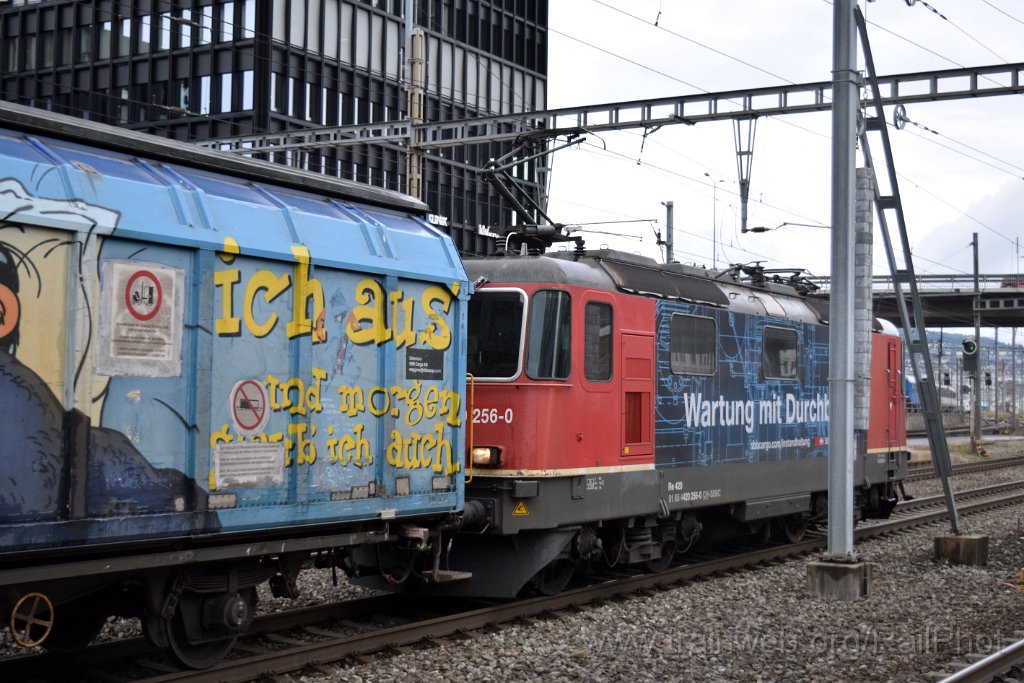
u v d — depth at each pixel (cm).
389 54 4806
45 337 630
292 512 778
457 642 942
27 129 681
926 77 1927
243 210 770
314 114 4484
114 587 761
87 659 820
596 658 909
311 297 799
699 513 1477
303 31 4431
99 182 678
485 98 5203
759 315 1519
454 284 937
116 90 4544
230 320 740
